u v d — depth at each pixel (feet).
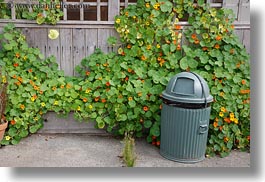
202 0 11.54
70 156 10.25
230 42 11.40
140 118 11.25
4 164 9.61
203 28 11.59
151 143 11.39
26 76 11.21
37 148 10.71
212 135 10.80
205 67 11.37
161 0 11.44
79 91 11.38
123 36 11.55
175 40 11.50
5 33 11.09
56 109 11.26
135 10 11.50
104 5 11.60
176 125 9.72
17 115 10.90
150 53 11.50
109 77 11.33
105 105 11.32
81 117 11.39
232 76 11.15
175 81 9.80
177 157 10.03
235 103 10.91
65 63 11.80
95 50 11.77
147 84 11.30
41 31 11.48
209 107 9.80
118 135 11.87
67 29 11.55
